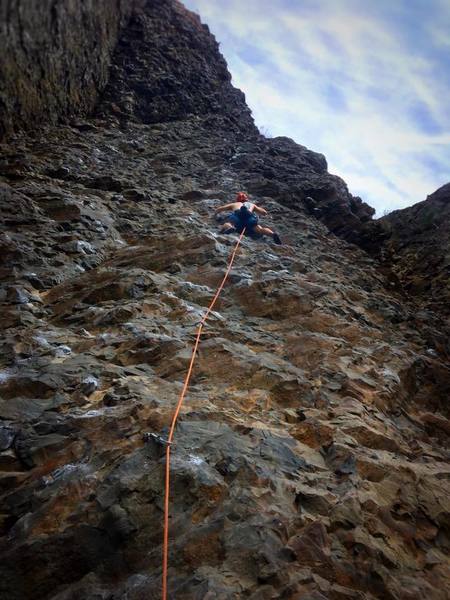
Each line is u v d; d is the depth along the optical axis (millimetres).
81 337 4988
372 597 2447
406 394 5355
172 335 4988
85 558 2529
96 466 3061
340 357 5215
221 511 2744
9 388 3898
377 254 12969
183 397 3912
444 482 3637
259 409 3996
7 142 12250
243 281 6582
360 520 2871
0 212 7688
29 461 3230
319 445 3672
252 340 5238
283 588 2324
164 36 22047
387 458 3668
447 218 17281
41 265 6629
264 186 13148
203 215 10109
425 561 2832
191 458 3104
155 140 15953
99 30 17734
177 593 2293
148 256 7309
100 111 17469
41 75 13641
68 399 3803
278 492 2945
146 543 2617
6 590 2395
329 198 13695
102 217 8586
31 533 2648
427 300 12602
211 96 20953
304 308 6293
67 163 11469
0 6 10812
